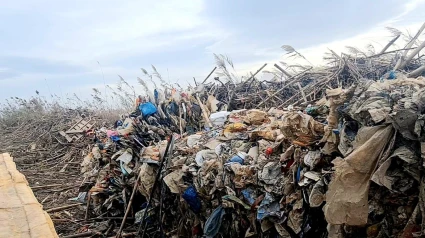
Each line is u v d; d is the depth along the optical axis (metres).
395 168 2.96
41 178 10.34
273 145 4.73
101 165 7.59
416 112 2.85
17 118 18.00
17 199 2.99
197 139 6.52
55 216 7.27
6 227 2.41
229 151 5.39
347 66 8.37
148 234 5.99
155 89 9.43
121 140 7.08
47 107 18.05
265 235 4.15
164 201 5.85
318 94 8.20
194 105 8.38
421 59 7.89
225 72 10.74
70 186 9.30
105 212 7.00
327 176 3.57
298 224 3.75
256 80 10.47
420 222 2.84
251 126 6.35
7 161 4.45
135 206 6.76
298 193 3.86
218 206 4.75
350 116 3.44
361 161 2.96
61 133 13.76
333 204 2.99
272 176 4.21
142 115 8.11
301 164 3.93
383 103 3.23
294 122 4.11
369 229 3.17
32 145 13.95
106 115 14.93
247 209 4.29
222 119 7.71
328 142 3.68
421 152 2.72
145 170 6.02
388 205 3.12
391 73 5.65
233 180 4.57
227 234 4.69
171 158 5.77
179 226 5.54
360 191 2.92
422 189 2.81
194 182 5.14
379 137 2.97
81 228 6.66
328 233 3.39
